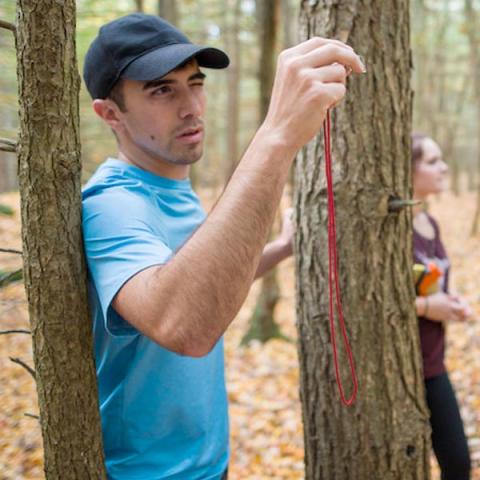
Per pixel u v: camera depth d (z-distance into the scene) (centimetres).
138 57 144
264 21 549
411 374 200
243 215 103
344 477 201
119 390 149
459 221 1680
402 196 192
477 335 615
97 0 554
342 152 188
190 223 159
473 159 3152
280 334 669
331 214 139
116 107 153
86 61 154
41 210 123
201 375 157
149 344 145
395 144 189
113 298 116
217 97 2194
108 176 149
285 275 1067
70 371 129
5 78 632
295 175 204
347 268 192
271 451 405
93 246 126
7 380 524
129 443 151
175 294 104
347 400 197
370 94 184
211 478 162
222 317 104
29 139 120
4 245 876
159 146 151
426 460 206
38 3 115
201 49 146
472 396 464
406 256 197
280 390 516
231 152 1521
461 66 2444
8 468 383
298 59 105
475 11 1462
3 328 462
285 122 105
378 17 182
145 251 120
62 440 131
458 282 930
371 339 193
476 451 368
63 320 127
